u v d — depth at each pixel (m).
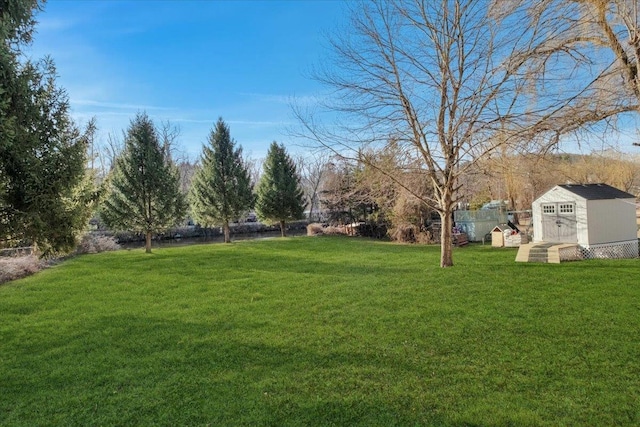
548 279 8.99
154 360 4.79
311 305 7.35
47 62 4.40
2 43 3.89
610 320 5.76
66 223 4.48
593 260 12.38
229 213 22.48
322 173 34.19
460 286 8.51
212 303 7.75
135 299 8.24
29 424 3.39
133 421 3.40
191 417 3.43
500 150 9.43
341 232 26.22
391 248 17.44
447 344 5.05
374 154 10.93
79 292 8.98
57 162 4.36
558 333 5.29
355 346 5.09
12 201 4.12
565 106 7.68
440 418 3.31
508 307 6.68
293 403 3.63
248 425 3.28
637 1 6.28
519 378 4.00
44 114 4.29
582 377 3.97
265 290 8.87
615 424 3.12
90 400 3.81
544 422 3.19
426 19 10.07
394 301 7.39
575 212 13.81
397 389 3.86
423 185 12.92
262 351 5.02
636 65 6.52
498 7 7.71
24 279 10.71
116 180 17.14
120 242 27.09
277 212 24.53
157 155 18.00
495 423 3.20
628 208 14.30
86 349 5.25
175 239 30.17
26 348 5.34
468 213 21.94
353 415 3.40
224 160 22.75
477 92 9.47
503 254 14.66
